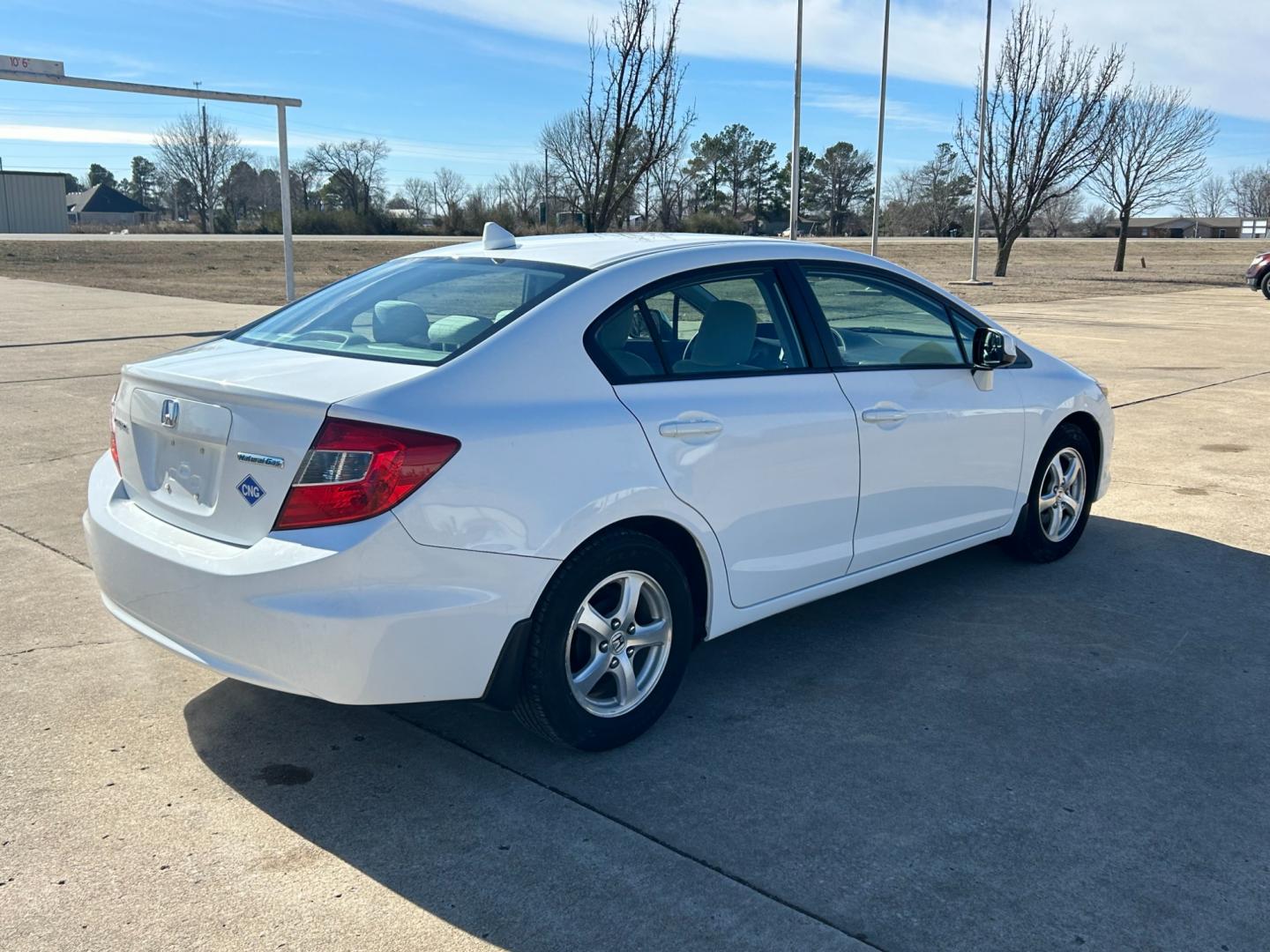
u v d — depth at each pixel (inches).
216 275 1246.9
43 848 115.6
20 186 2849.4
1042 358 208.2
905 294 178.5
